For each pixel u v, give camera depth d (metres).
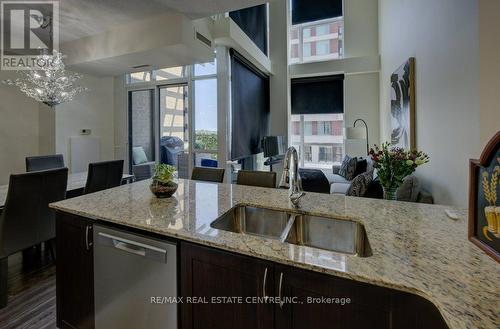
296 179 1.68
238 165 4.91
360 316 0.87
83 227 1.58
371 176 3.08
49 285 2.29
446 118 2.39
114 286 1.46
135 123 5.45
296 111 6.73
